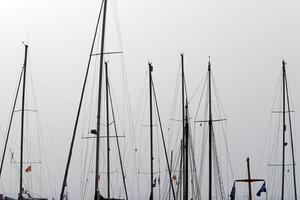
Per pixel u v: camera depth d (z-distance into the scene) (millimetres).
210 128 66062
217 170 69438
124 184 68062
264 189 67375
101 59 45938
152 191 64625
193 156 70125
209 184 64562
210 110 66438
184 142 68312
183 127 68688
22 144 65000
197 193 70188
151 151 65250
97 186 46750
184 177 67500
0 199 67875
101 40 46156
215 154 68375
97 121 45875
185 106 69375
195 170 70375
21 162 64625
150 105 66500
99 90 45875
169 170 70875
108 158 65438
